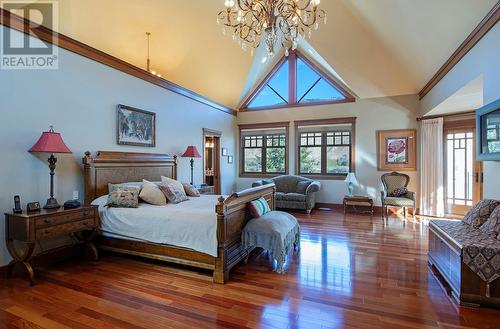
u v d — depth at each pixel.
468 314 2.06
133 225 3.12
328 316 2.05
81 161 3.54
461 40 3.54
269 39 3.07
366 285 2.58
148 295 2.39
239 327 1.91
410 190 6.10
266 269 2.99
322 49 5.43
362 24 4.52
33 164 3.03
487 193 3.14
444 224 2.90
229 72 6.37
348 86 6.30
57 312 2.11
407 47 4.46
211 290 2.49
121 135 4.11
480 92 3.99
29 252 2.61
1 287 2.54
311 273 2.87
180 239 2.86
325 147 6.92
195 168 5.91
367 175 6.47
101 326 1.93
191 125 5.81
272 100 7.52
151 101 4.71
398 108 6.20
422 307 2.17
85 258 3.35
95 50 3.70
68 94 3.39
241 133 7.86
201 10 4.71
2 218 2.76
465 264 2.17
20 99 2.91
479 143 3.11
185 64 5.80
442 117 5.63
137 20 4.51
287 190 6.75
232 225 2.87
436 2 3.23
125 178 4.06
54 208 2.92
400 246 3.77
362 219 5.55
